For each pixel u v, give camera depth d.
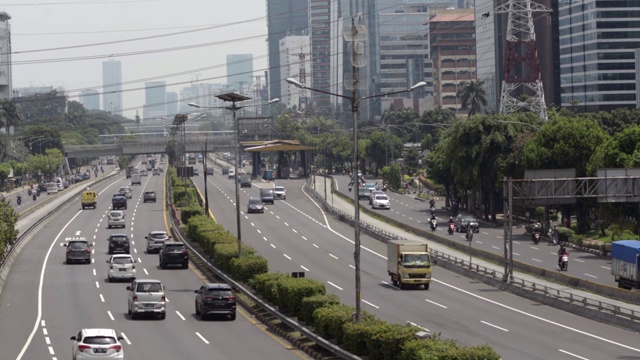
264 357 48.00
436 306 69.31
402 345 39.47
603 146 110.88
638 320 58.75
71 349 50.09
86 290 77.81
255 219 144.75
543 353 48.91
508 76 184.00
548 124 125.19
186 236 115.44
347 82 50.66
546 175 87.56
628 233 118.56
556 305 69.56
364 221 141.25
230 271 81.69
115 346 42.16
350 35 50.47
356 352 44.16
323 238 122.56
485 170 140.88
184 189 166.50
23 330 57.53
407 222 143.38
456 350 34.41
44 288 79.12
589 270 91.44
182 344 52.19
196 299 65.38
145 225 137.62
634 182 86.19
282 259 101.75
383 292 77.81
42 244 115.62
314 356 47.72
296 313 57.00
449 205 168.12
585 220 126.88
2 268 87.38
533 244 115.75
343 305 52.62
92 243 116.25
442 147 162.12
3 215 89.75
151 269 92.69
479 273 86.94
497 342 52.72
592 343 52.81
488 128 139.38
